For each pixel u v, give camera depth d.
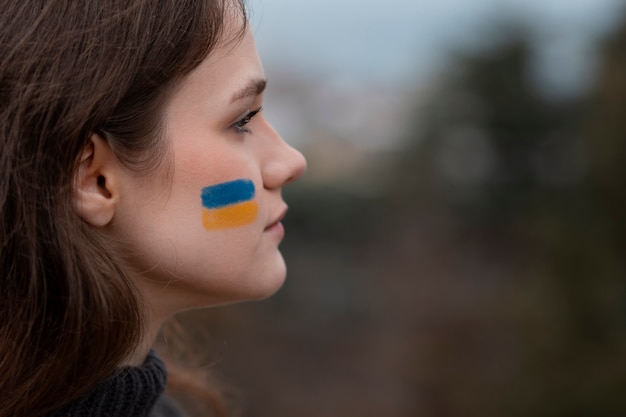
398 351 11.22
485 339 10.67
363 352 11.45
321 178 14.22
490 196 14.60
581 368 7.66
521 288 9.38
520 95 15.12
